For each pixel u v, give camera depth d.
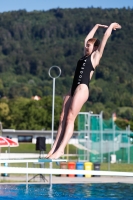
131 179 51.84
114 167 74.94
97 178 53.22
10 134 193.38
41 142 49.84
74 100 19.08
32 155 114.00
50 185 40.00
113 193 34.28
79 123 83.75
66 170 18.97
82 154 87.00
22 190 34.56
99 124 84.75
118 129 94.75
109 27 19.81
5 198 28.08
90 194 33.00
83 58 19.77
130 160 93.31
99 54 19.61
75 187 39.50
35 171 18.61
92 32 20.77
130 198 30.55
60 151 19.06
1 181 46.53
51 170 18.78
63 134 19.47
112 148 88.19
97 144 84.38
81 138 83.12
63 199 28.02
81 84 19.30
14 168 18.42
